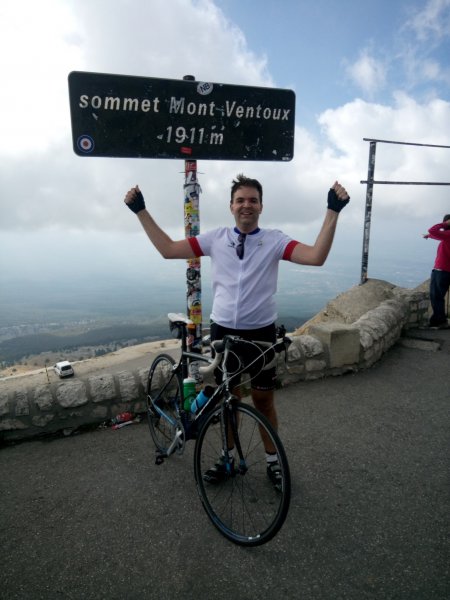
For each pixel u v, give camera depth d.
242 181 2.31
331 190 1.97
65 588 1.83
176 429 2.66
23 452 3.11
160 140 3.26
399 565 1.92
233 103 3.37
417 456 2.92
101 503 2.46
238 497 2.50
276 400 3.96
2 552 2.07
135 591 1.81
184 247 2.45
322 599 1.74
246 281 2.30
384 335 5.27
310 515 2.30
